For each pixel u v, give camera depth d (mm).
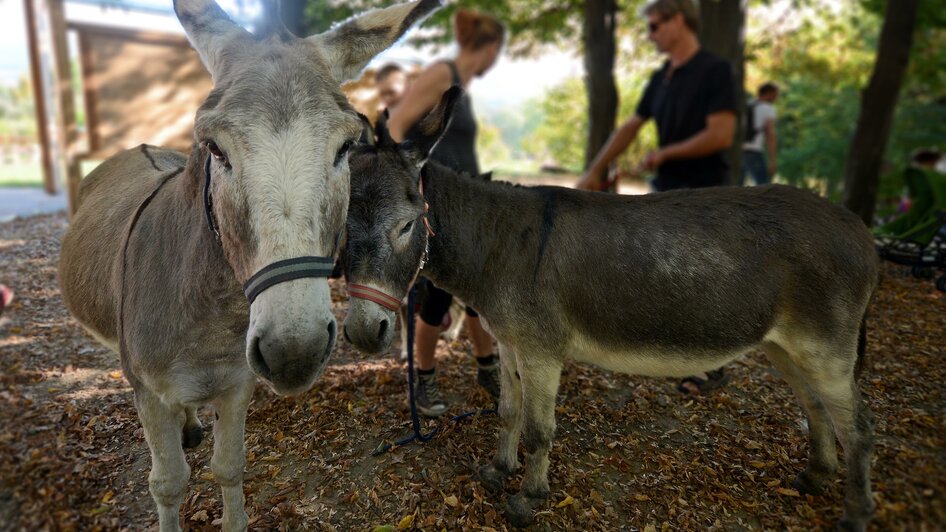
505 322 2307
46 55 8688
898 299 3008
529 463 2330
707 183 3504
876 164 6688
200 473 2543
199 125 1368
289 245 1290
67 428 2586
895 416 2299
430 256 2357
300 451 2705
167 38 6098
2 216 6316
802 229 2178
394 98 5191
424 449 2752
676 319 2223
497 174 12641
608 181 3953
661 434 2846
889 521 1895
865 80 14852
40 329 3381
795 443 2676
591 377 3459
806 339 2156
